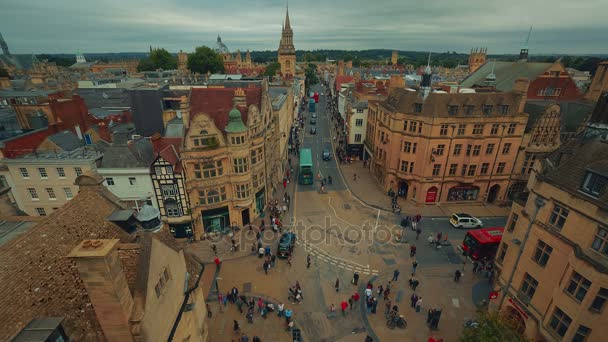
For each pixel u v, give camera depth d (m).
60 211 15.67
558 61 55.78
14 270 12.16
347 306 28.30
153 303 13.57
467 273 32.59
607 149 18.86
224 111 39.66
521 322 23.42
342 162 67.06
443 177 45.50
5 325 10.69
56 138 38.94
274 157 51.34
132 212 17.86
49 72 144.00
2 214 21.09
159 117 48.53
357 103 64.81
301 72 164.75
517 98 42.53
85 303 12.81
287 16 144.50
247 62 197.25
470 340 20.03
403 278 31.89
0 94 58.16
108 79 102.62
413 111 44.50
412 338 25.09
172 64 159.25
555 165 21.50
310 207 46.81
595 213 17.17
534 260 21.72
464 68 186.25
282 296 29.53
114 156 34.66
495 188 47.22
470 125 42.31
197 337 20.03
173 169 34.47
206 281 31.47
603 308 16.89
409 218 43.34
